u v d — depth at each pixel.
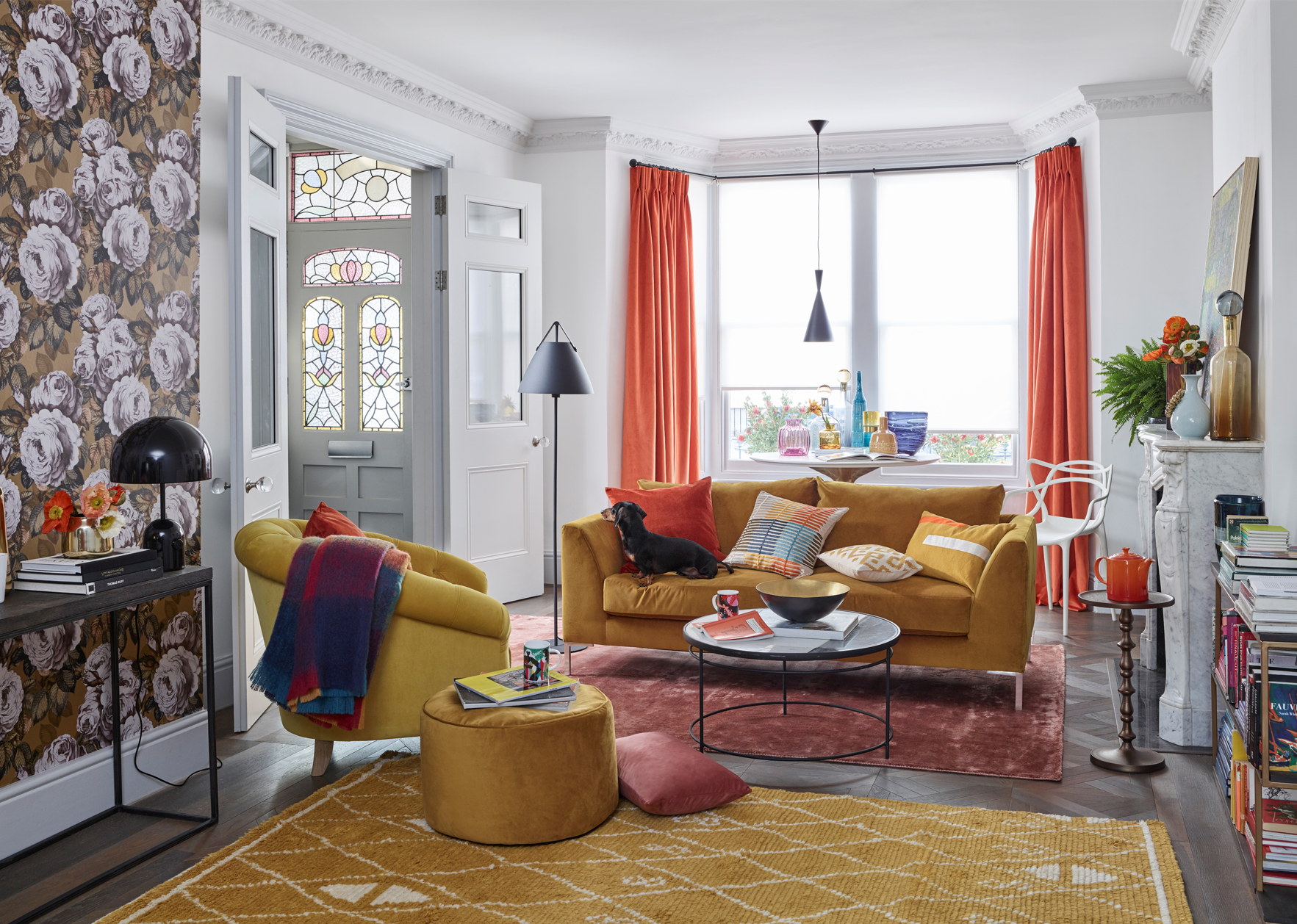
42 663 2.84
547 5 4.31
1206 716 3.47
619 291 6.39
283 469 4.16
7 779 2.72
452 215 5.52
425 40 4.73
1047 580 5.64
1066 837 2.72
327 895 2.41
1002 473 6.43
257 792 3.16
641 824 2.83
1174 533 3.47
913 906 2.34
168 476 2.73
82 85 2.96
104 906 2.43
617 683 4.29
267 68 4.28
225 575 3.99
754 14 4.44
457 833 2.72
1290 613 2.46
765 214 6.78
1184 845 2.71
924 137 6.39
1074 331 5.82
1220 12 4.04
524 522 6.00
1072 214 5.80
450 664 3.20
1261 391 3.45
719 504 4.77
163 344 3.32
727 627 3.45
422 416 5.62
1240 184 3.60
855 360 6.63
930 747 3.46
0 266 2.69
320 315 6.35
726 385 6.89
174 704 3.37
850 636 3.38
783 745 3.49
